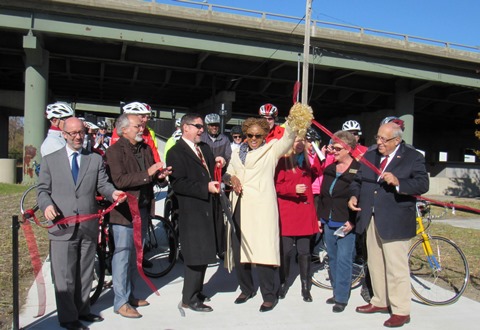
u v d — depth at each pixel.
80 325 4.14
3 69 25.25
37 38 19.64
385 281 4.75
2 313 4.49
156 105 40.31
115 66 26.59
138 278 5.89
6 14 18.97
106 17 20.00
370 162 4.59
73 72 26.56
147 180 4.48
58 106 4.42
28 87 20.19
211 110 32.00
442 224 11.55
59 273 4.03
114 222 4.52
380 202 4.43
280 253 5.13
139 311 4.74
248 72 26.00
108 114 43.53
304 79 17.59
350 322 4.55
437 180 27.48
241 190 4.82
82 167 4.09
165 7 20.44
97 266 5.23
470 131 45.56
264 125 4.80
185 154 4.73
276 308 4.91
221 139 7.46
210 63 25.08
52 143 4.28
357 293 5.50
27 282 5.50
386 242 4.46
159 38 21.16
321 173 5.79
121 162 4.59
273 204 4.77
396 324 4.41
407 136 28.81
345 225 4.80
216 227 4.85
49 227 4.01
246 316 4.66
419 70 26.33
